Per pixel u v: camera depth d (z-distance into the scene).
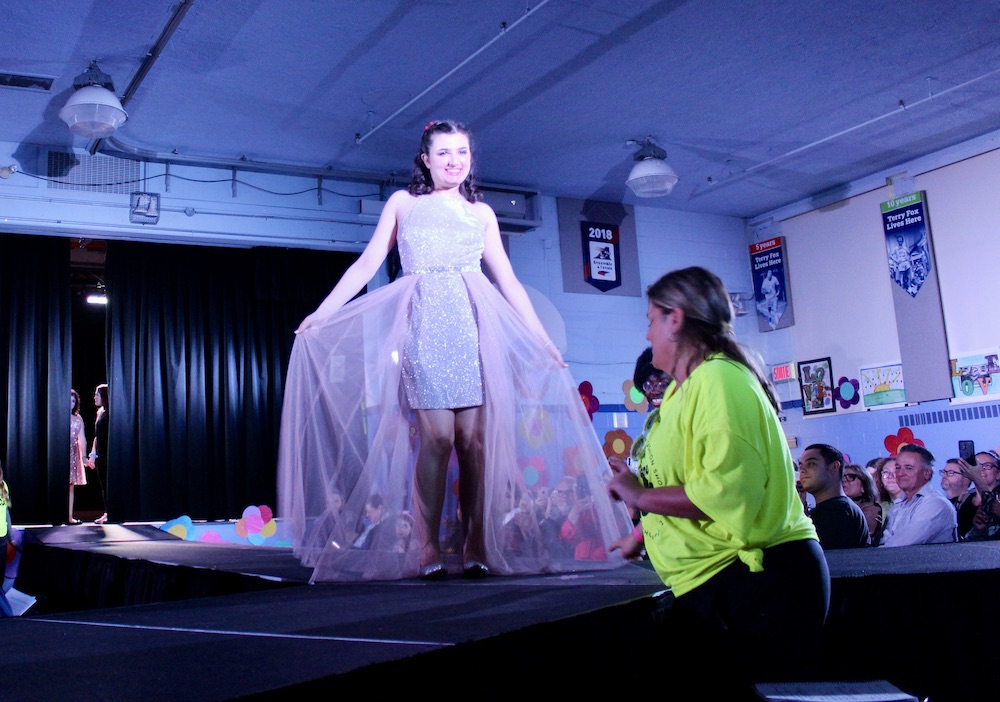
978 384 7.52
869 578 1.98
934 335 7.81
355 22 5.35
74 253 10.09
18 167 6.63
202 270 7.89
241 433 7.80
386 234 2.73
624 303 8.80
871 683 1.46
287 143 7.06
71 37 5.33
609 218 8.89
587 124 7.02
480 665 1.30
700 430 1.57
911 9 5.53
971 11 5.59
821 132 7.40
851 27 5.71
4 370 7.05
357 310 2.68
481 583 2.19
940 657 1.99
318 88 6.17
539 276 8.41
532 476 2.63
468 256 2.67
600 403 8.48
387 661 1.16
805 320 9.05
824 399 8.78
